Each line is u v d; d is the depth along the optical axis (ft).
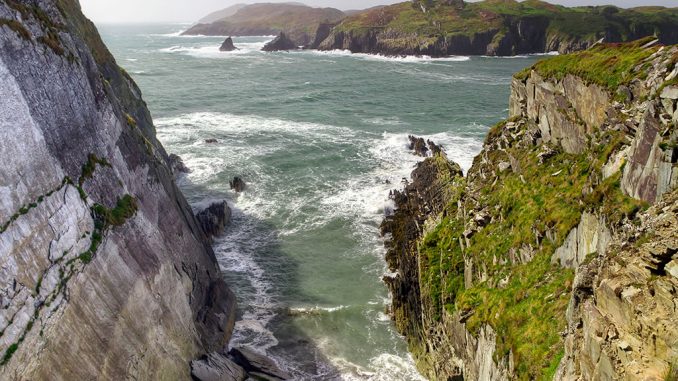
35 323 60.85
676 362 40.81
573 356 56.44
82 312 69.36
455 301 99.96
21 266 60.59
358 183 204.85
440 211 143.02
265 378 101.96
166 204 110.73
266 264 148.25
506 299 84.23
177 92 383.24
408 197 176.35
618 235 60.85
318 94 387.96
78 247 71.92
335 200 189.26
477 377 85.30
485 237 103.91
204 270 116.37
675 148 55.88
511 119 136.26
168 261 97.14
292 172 216.54
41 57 73.31
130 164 98.89
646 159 61.77
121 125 101.55
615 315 48.37
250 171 216.13
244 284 138.00
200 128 279.69
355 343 116.57
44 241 65.36
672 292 43.06
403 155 237.04
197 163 223.10
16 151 63.21
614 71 95.09
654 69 84.23
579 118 103.50
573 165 97.55
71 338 66.23
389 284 135.23
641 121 65.21
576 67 107.34
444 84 435.12
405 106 346.13
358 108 340.80
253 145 250.78
